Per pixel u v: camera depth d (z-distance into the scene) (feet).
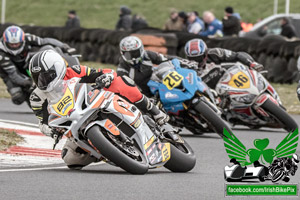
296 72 194.18
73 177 69.82
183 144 80.18
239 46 204.23
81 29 247.91
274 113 112.88
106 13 470.39
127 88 76.84
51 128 73.61
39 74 70.18
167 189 63.62
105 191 61.57
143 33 227.20
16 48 125.39
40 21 470.39
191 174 74.84
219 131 100.37
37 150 91.09
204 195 60.75
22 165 79.00
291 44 193.67
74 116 68.59
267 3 439.22
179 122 106.52
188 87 100.37
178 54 217.77
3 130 102.73
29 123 120.47
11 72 126.41
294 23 252.42
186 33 217.36
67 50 130.41
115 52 232.94
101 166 80.18
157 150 73.97
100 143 67.97
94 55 242.58
